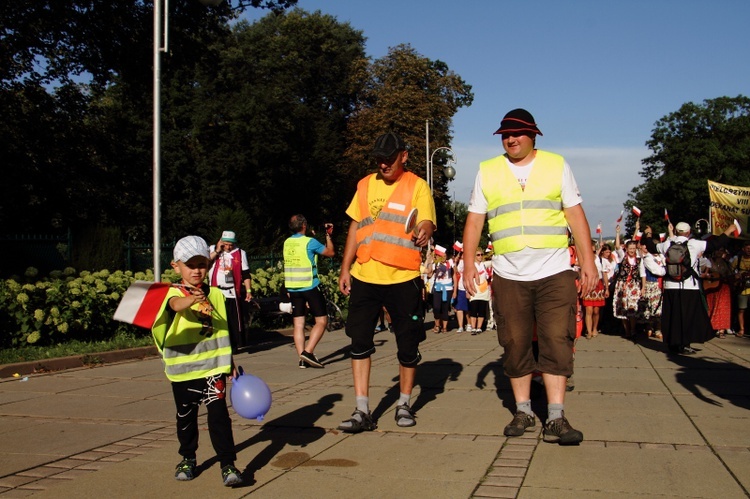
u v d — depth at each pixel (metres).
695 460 4.76
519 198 5.55
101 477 4.63
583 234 5.53
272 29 57.62
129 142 30.69
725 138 64.06
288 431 5.80
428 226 5.94
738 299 14.39
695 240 10.72
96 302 11.81
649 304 13.45
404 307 5.93
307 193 48.97
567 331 5.41
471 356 10.82
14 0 23.22
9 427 6.12
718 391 7.37
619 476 4.43
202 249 4.42
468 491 4.22
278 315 16.50
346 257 6.18
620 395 7.21
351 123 52.97
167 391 7.92
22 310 10.91
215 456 5.10
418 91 49.91
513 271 5.56
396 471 4.65
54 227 29.31
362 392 5.89
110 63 26.39
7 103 26.17
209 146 48.44
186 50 26.86
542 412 6.45
